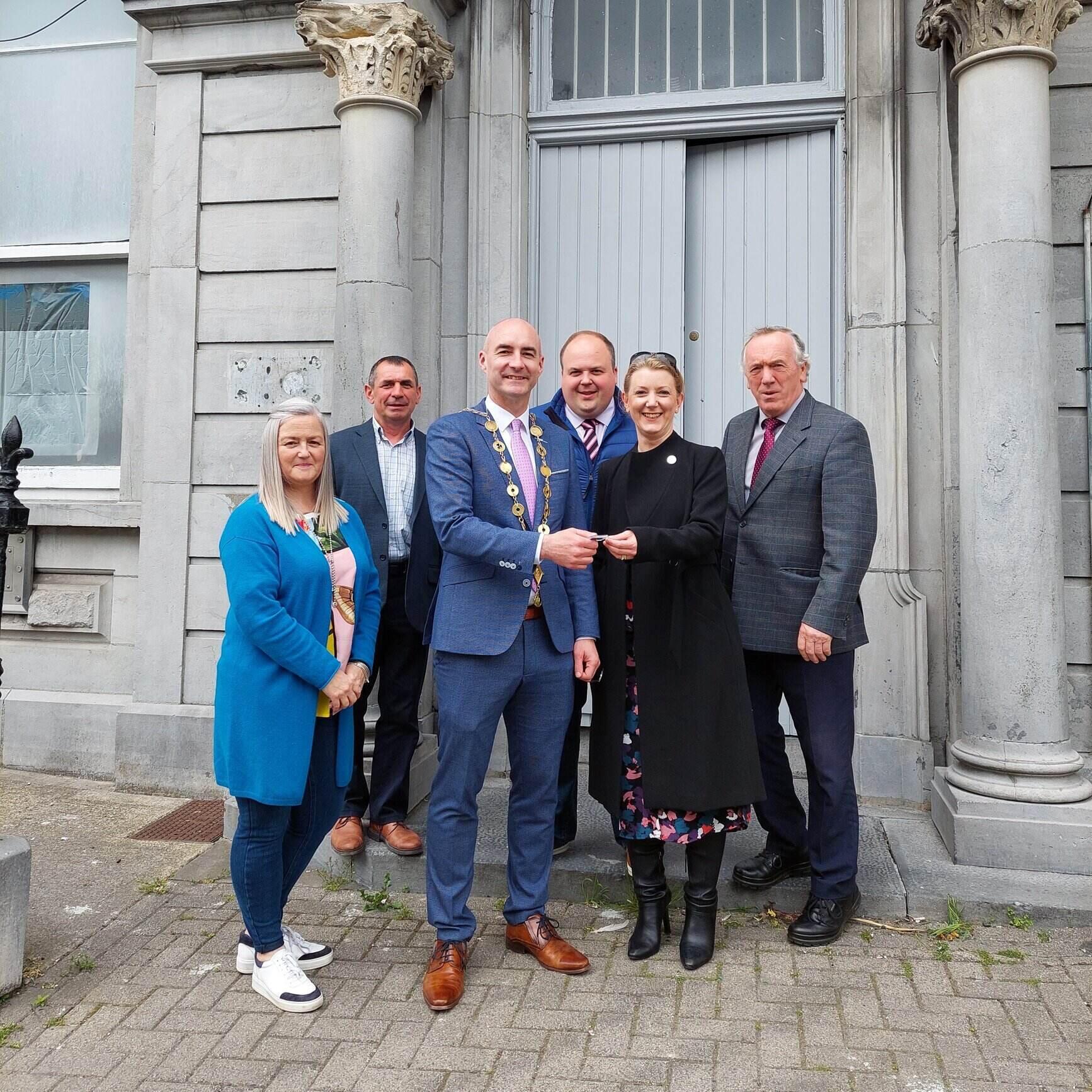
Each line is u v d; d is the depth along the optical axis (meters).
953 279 3.94
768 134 4.53
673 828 2.71
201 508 4.54
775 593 2.95
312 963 2.80
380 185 4.00
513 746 2.82
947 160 3.98
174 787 4.42
